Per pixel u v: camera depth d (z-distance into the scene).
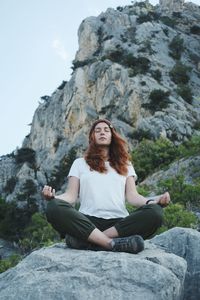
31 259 4.50
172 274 4.25
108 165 5.57
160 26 94.00
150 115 71.38
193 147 43.81
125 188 5.58
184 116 70.00
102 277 4.13
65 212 4.86
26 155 89.56
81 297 3.99
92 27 97.00
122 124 71.56
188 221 19.30
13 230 68.94
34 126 93.62
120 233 5.02
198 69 87.06
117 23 95.56
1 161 95.50
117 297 4.04
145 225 5.02
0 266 33.50
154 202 5.21
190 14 103.31
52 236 35.78
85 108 80.88
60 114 86.62
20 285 4.11
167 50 87.94
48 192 4.93
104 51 88.25
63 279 4.09
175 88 77.44
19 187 83.19
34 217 49.97
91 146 5.69
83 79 84.12
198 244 5.47
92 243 4.91
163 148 50.03
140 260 4.28
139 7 102.69
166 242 5.66
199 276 5.25
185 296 5.24
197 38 96.12
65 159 77.88
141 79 76.69
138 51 85.25
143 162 48.34
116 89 77.56
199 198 24.94
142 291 4.10
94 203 5.33
